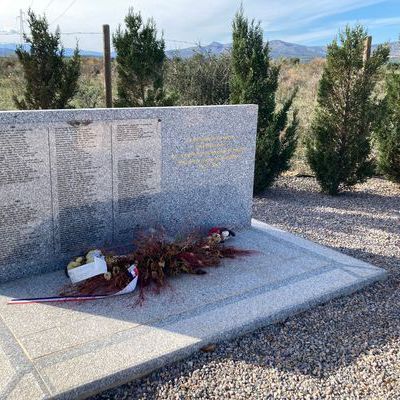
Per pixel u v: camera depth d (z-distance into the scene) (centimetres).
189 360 257
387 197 631
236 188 445
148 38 630
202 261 357
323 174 632
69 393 221
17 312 290
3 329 271
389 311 317
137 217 385
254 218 524
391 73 670
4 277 330
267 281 343
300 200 606
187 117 391
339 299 332
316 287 335
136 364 240
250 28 599
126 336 267
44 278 338
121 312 294
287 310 304
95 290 316
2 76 1667
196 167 410
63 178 337
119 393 231
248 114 434
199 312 296
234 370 250
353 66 578
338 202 601
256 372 249
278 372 250
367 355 267
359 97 588
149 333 271
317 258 388
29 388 221
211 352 265
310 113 1130
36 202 330
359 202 603
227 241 422
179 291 324
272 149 598
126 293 318
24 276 339
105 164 355
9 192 317
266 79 605
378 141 683
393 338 285
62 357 245
